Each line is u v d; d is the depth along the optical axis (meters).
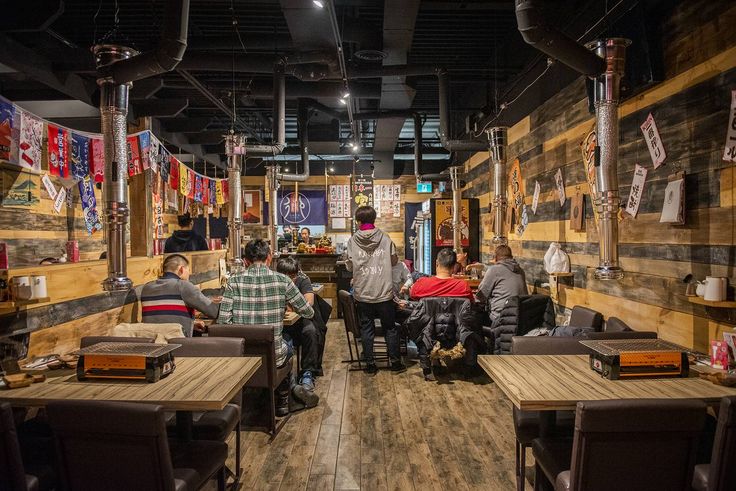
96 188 5.51
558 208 5.16
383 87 7.46
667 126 3.24
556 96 5.18
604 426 1.64
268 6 5.66
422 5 5.52
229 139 5.72
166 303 3.67
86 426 1.72
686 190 3.05
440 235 9.54
